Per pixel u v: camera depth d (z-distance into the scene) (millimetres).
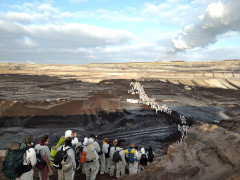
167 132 22844
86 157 6137
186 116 29312
